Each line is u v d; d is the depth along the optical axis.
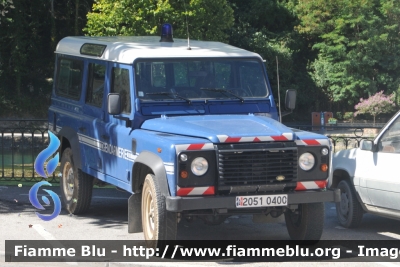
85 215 10.89
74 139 10.70
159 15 29.09
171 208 7.32
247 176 7.54
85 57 10.61
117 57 9.32
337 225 10.20
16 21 42.81
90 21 30.20
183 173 7.37
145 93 8.78
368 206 9.47
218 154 7.44
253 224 10.30
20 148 26.98
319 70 42.94
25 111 43.38
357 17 40.97
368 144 9.30
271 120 8.52
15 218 10.53
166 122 8.30
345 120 42.66
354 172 9.65
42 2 44.59
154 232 7.79
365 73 42.19
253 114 9.09
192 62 9.05
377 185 9.10
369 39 40.56
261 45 43.41
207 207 7.39
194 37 30.19
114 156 9.18
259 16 46.16
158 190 7.71
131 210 8.34
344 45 42.22
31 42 44.12
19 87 43.12
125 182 8.82
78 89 10.84
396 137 9.09
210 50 9.36
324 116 40.75
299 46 45.84
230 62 9.21
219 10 31.73
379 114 42.31
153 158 7.77
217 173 7.47
